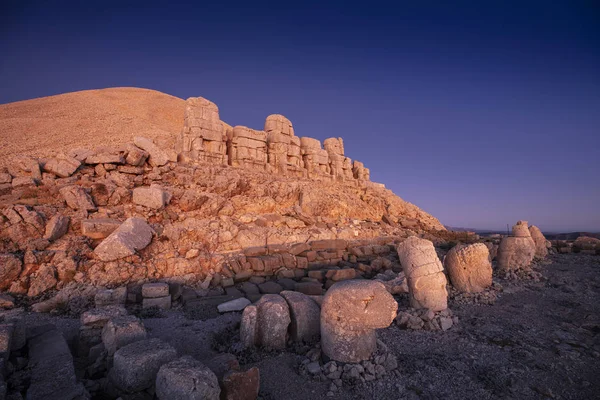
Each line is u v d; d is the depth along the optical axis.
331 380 4.25
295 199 13.25
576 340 5.50
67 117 28.41
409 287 6.72
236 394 3.51
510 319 6.44
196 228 9.18
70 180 8.88
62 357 4.11
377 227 14.20
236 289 8.03
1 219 7.11
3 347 3.82
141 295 7.21
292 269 9.59
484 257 7.96
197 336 5.61
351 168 20.47
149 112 37.94
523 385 4.18
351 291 4.54
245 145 13.52
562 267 10.52
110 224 8.05
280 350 5.08
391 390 4.05
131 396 3.56
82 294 6.77
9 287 6.55
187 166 11.05
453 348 5.26
